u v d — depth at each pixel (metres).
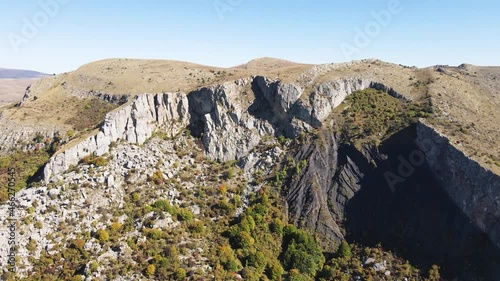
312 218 106.94
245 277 85.62
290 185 113.75
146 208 95.50
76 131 122.25
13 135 123.50
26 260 78.25
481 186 95.06
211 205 106.50
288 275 91.69
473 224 96.19
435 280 89.81
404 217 103.69
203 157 122.62
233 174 118.62
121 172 104.62
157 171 109.12
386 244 99.56
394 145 115.19
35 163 111.25
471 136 110.00
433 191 105.94
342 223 107.19
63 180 96.00
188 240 91.50
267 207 108.19
